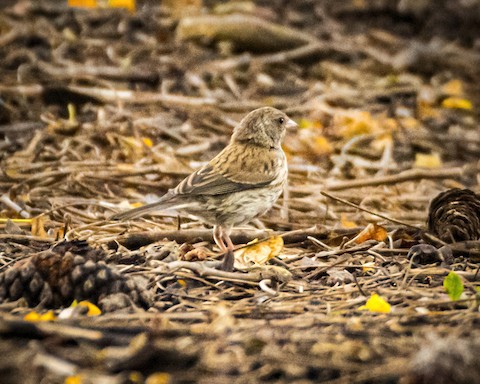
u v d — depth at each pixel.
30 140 14.91
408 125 17.06
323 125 16.59
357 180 13.55
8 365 6.73
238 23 19.25
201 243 10.80
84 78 16.98
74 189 13.12
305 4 22.14
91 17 19.97
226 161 10.88
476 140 16.66
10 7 20.06
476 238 10.84
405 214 12.71
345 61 19.73
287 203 12.95
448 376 6.49
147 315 7.94
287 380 6.72
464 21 22.03
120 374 6.74
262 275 9.33
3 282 8.54
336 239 10.91
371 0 22.55
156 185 13.34
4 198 12.16
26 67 17.31
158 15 20.36
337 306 8.57
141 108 16.38
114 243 10.32
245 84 18.08
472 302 8.47
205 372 6.81
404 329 7.66
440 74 19.88
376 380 6.68
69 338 7.21
